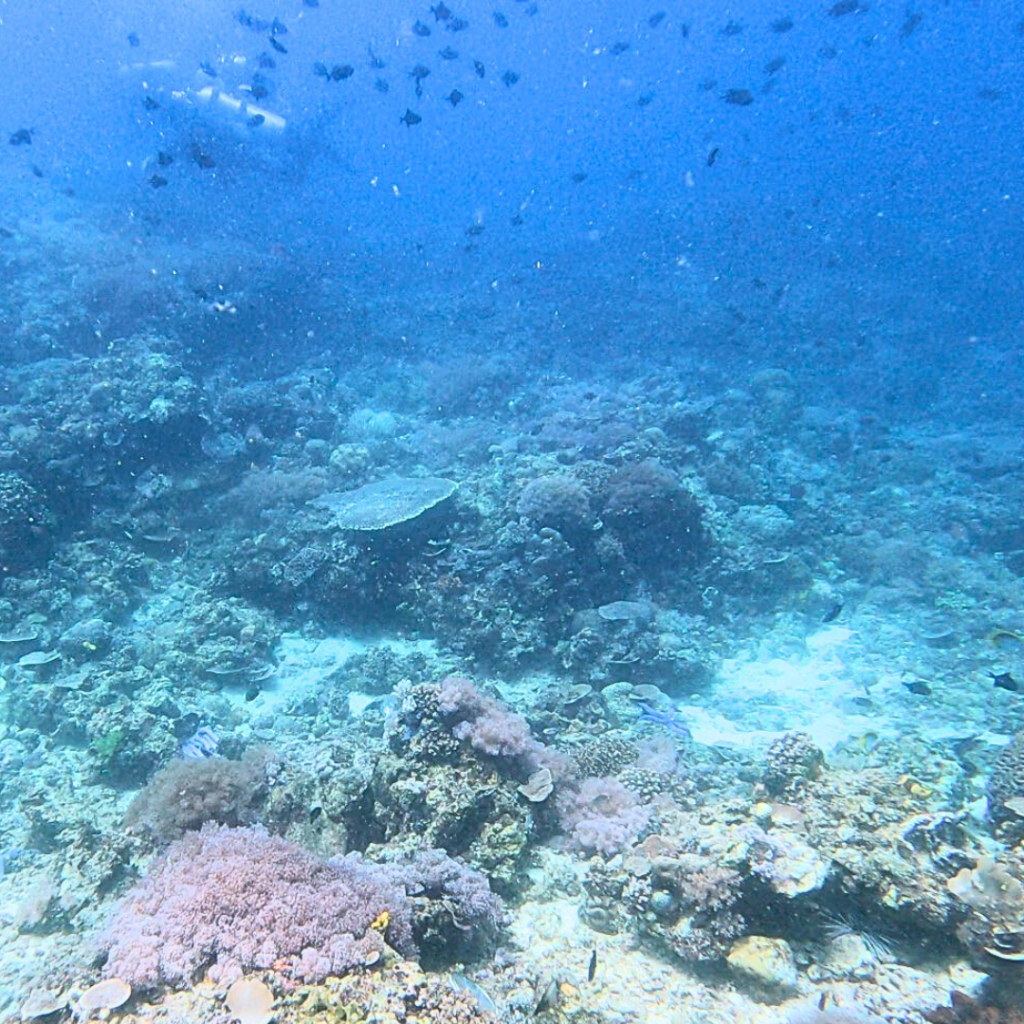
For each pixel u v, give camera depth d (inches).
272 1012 135.1
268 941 152.3
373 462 619.2
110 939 169.8
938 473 719.1
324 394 732.7
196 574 489.4
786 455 722.8
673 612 447.8
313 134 1228.5
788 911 183.9
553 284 1362.0
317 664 416.2
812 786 237.3
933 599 494.0
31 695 351.3
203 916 159.8
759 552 494.3
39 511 450.6
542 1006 165.9
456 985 154.3
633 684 389.7
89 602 428.8
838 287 1416.1
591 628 407.2
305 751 305.9
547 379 882.1
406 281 1397.6
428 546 452.4
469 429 702.5
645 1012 169.3
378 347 981.2
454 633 422.3
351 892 171.8
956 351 1186.6
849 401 951.0
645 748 307.9
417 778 243.6
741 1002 172.1
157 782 261.1
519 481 494.9
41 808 271.4
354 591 443.8
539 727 331.9
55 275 795.4
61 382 565.0
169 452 537.0
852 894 184.2
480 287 1365.7
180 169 1159.6
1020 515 602.5
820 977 175.0
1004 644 428.1
